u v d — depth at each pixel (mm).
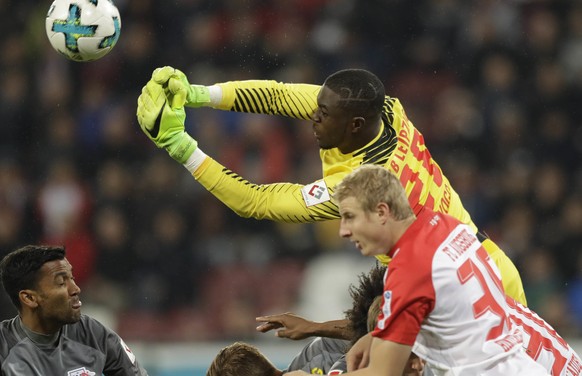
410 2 50844
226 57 49844
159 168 45562
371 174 16484
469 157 47125
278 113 21031
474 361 16828
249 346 18641
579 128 47875
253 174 46094
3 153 48031
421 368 17234
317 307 40969
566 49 50094
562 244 44031
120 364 20531
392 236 16578
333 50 49969
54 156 47312
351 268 41188
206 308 42469
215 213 44281
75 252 44188
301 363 20453
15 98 49188
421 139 20766
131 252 43906
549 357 20016
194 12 50500
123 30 50000
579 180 46188
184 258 43406
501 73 48875
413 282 16297
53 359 19828
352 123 19531
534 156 46812
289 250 43469
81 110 48656
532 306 42344
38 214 46062
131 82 49438
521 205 45219
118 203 45125
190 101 20219
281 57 49719
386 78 50031
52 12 20812
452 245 16750
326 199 19578
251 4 50844
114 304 42062
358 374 16469
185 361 35656
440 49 50094
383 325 16438
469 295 16672
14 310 38625
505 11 50531
